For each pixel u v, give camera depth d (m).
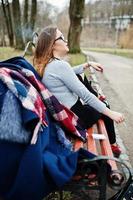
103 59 27.72
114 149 4.48
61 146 3.35
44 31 3.81
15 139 2.85
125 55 36.97
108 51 48.28
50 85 3.73
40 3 53.16
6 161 2.92
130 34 62.38
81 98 3.75
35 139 2.87
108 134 4.38
